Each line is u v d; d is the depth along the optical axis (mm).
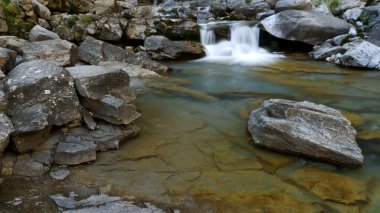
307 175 4730
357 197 4254
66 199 4035
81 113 5594
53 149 4949
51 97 5250
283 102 5891
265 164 4996
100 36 13195
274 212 3920
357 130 6152
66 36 12820
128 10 14664
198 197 4164
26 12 12102
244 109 7227
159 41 12773
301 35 13664
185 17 15797
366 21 14094
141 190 4277
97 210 3840
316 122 5406
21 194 4094
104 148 5230
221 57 13266
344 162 4965
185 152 5297
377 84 9367
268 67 11578
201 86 9062
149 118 6645
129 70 9961
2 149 4324
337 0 15727
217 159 5109
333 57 12391
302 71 10961
